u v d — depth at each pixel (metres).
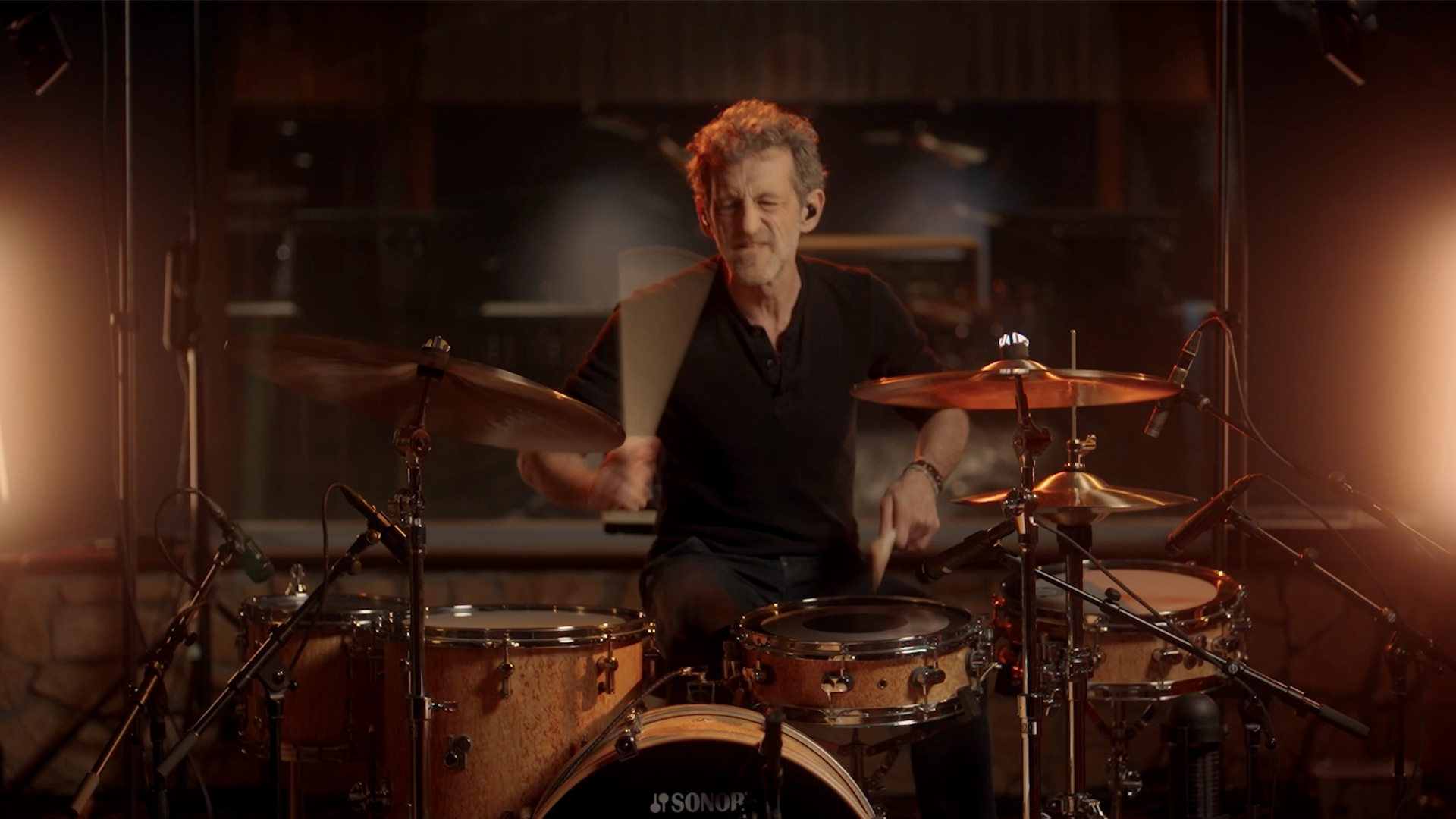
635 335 2.54
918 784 2.31
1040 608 2.28
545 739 2.06
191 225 3.29
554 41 5.18
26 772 3.28
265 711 2.37
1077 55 5.18
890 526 2.32
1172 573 2.62
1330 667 3.20
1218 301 2.97
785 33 5.16
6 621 3.31
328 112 5.30
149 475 3.82
